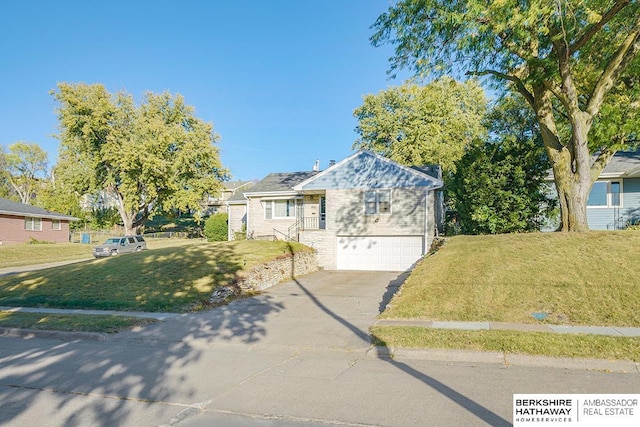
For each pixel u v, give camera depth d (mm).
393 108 40094
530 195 18000
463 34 12898
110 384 6438
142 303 12656
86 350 8648
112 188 44125
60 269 17984
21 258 32156
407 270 21609
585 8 11992
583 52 14891
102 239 49375
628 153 23812
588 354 6707
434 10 13484
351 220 22750
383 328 8828
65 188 42062
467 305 9883
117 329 10008
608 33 14633
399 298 10953
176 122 45688
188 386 6242
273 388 6051
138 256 18625
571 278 10359
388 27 14656
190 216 74625
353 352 7793
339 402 5414
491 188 18078
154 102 44344
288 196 28047
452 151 36406
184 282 14305
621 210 22125
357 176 22828
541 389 5625
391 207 22234
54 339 9781
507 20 11773
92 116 39844
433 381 6074
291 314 11242
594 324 8508
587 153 13883
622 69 13617
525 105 28594
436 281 11422
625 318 8594
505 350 7059
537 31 12562
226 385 6250
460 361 7078
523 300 9773
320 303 12742
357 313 11047
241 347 8500
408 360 7250
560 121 18641
